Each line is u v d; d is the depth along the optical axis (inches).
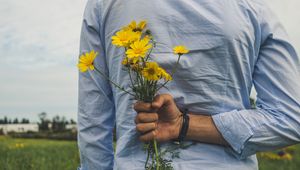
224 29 38.0
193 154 37.9
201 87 38.5
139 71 35.6
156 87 36.4
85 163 46.0
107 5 41.4
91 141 44.7
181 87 38.6
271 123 38.3
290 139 38.8
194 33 38.4
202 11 38.5
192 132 37.9
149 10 39.2
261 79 40.6
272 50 40.3
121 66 40.1
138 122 37.0
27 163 137.1
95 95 44.6
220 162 38.1
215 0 38.8
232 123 38.0
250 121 38.3
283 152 231.6
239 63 38.8
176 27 38.6
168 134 37.5
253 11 39.7
